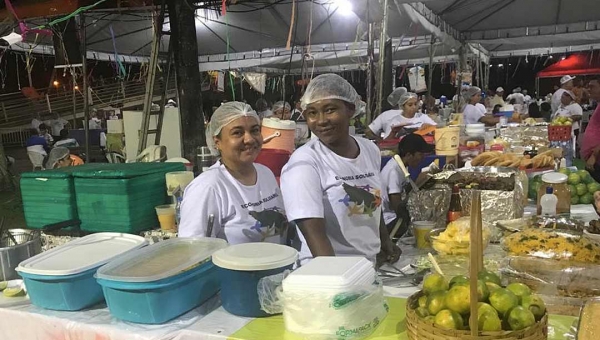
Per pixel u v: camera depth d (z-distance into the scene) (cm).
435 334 128
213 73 1163
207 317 173
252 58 1091
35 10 571
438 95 1557
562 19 893
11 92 1460
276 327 162
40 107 1430
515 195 260
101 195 279
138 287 164
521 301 134
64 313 185
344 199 207
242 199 223
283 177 209
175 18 611
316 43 996
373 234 220
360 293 150
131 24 829
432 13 776
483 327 125
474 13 832
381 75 564
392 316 166
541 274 173
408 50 1002
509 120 705
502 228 234
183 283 172
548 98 1255
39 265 190
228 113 217
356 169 213
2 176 945
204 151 354
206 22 856
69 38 683
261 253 174
